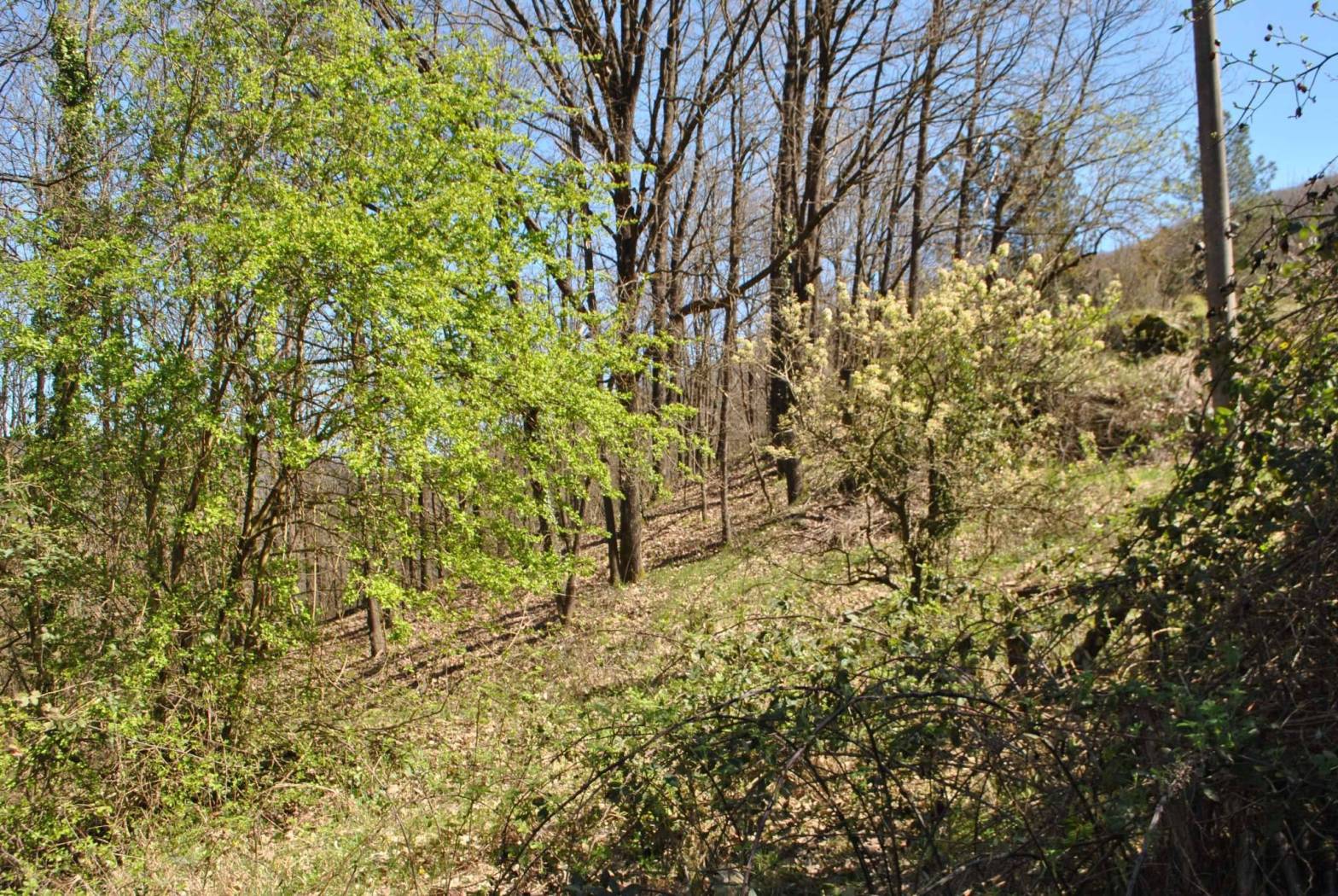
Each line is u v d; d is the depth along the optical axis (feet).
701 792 14.03
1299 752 9.86
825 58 58.23
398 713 29.73
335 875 17.71
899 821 13.50
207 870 20.44
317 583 34.06
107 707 24.04
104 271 27.76
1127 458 23.56
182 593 29.55
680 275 53.83
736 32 53.67
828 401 26.53
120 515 30.12
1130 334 41.14
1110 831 9.63
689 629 22.94
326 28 30.45
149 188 29.78
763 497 69.62
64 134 32.53
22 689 31.30
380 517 30.58
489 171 30.32
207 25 28.94
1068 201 58.44
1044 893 10.39
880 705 12.37
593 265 51.08
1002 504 23.65
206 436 29.60
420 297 26.78
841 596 27.99
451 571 31.89
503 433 31.04
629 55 50.90
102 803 23.56
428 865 17.31
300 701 29.58
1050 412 27.14
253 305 27.91
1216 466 12.92
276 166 30.04
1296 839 9.57
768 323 50.24
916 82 55.83
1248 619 11.23
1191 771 9.29
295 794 26.32
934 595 17.60
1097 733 10.82
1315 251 13.15
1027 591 16.28
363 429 27.50
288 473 30.01
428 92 29.99
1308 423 12.21
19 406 30.37
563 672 30.55
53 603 28.81
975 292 26.07
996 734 11.61
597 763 15.19
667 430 34.73
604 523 66.54
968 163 63.62
